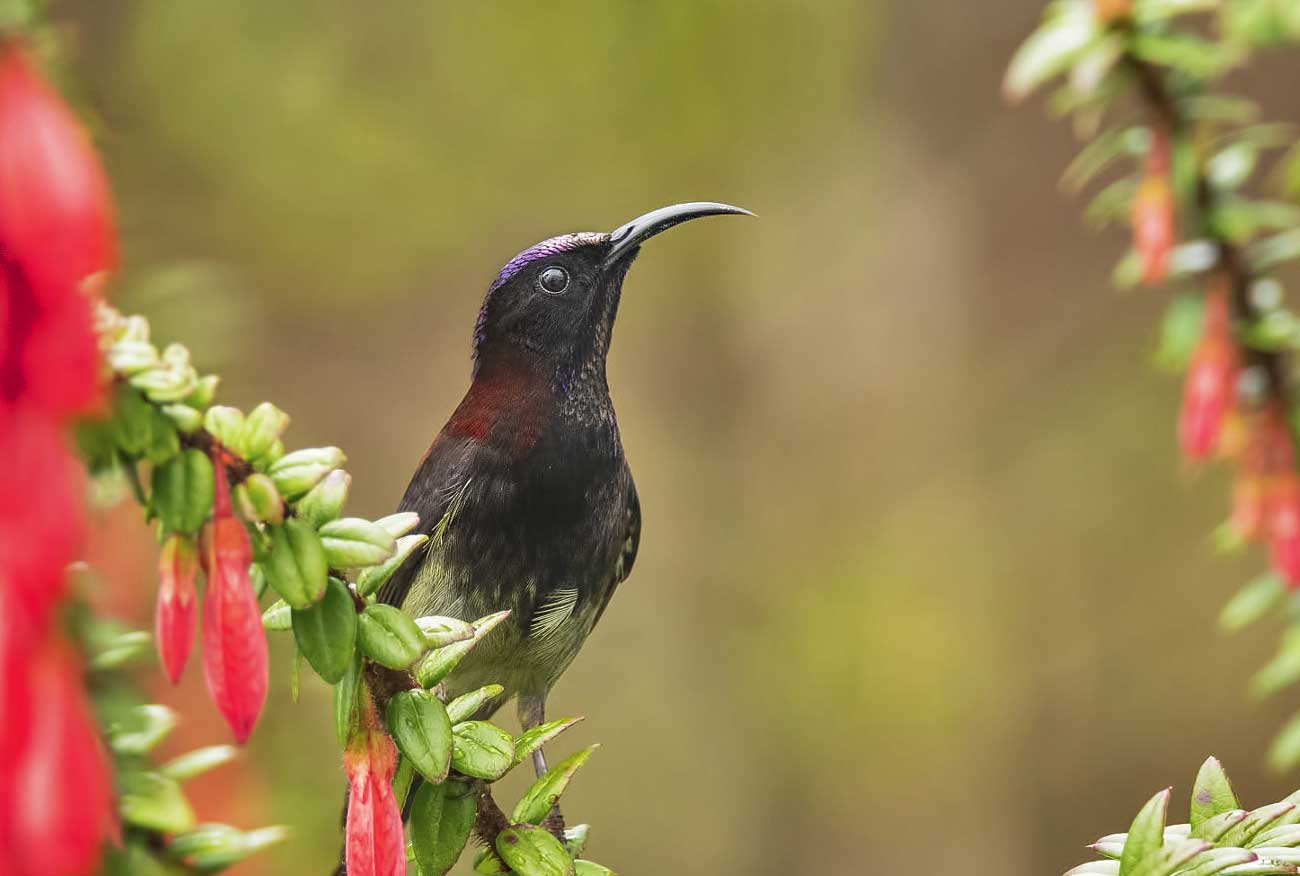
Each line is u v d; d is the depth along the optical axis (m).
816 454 17.19
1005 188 16.91
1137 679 16.52
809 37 12.76
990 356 17.06
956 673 15.84
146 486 2.98
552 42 12.34
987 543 16.53
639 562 17.08
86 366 2.13
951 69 16.67
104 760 2.39
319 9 11.60
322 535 3.08
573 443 6.52
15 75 2.06
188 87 11.05
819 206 16.14
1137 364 16.83
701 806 15.86
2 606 2.09
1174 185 4.70
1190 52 4.39
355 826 3.26
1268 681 5.21
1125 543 16.58
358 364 15.72
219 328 5.90
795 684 16.02
